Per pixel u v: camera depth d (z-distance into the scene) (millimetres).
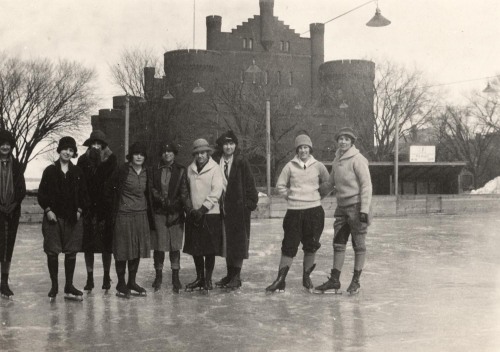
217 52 67875
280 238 14859
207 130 62031
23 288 7902
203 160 7574
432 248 12711
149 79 60969
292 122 59000
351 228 7449
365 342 5242
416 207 27406
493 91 50781
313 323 5941
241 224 7684
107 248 7328
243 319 6117
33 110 54812
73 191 6957
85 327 5781
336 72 65812
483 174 72375
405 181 41250
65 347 5082
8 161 7141
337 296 7367
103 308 6648
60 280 8562
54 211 6957
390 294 7488
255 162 59344
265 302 6992
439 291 7699
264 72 69062
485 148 66000
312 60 79000
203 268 7719
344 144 7426
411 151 41281
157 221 7539
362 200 7250
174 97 62094
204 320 6074
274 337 5418
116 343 5207
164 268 9805
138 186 7227
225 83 62250
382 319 6109
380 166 40250
